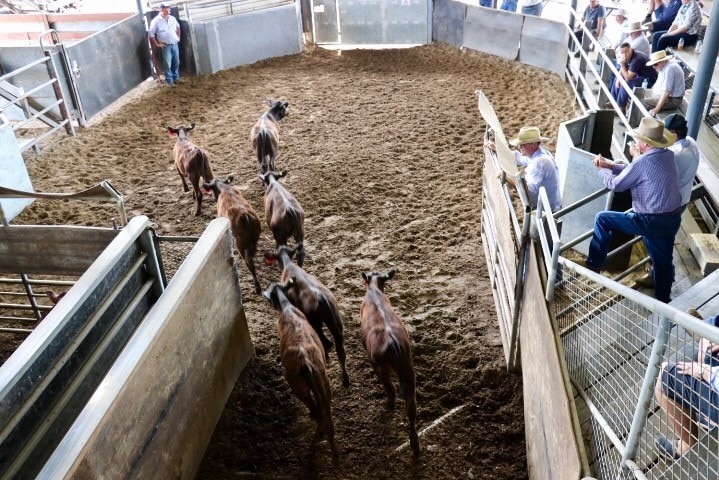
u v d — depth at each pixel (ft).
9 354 19.57
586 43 38.93
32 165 31.94
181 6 47.24
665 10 34.19
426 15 49.65
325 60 48.39
